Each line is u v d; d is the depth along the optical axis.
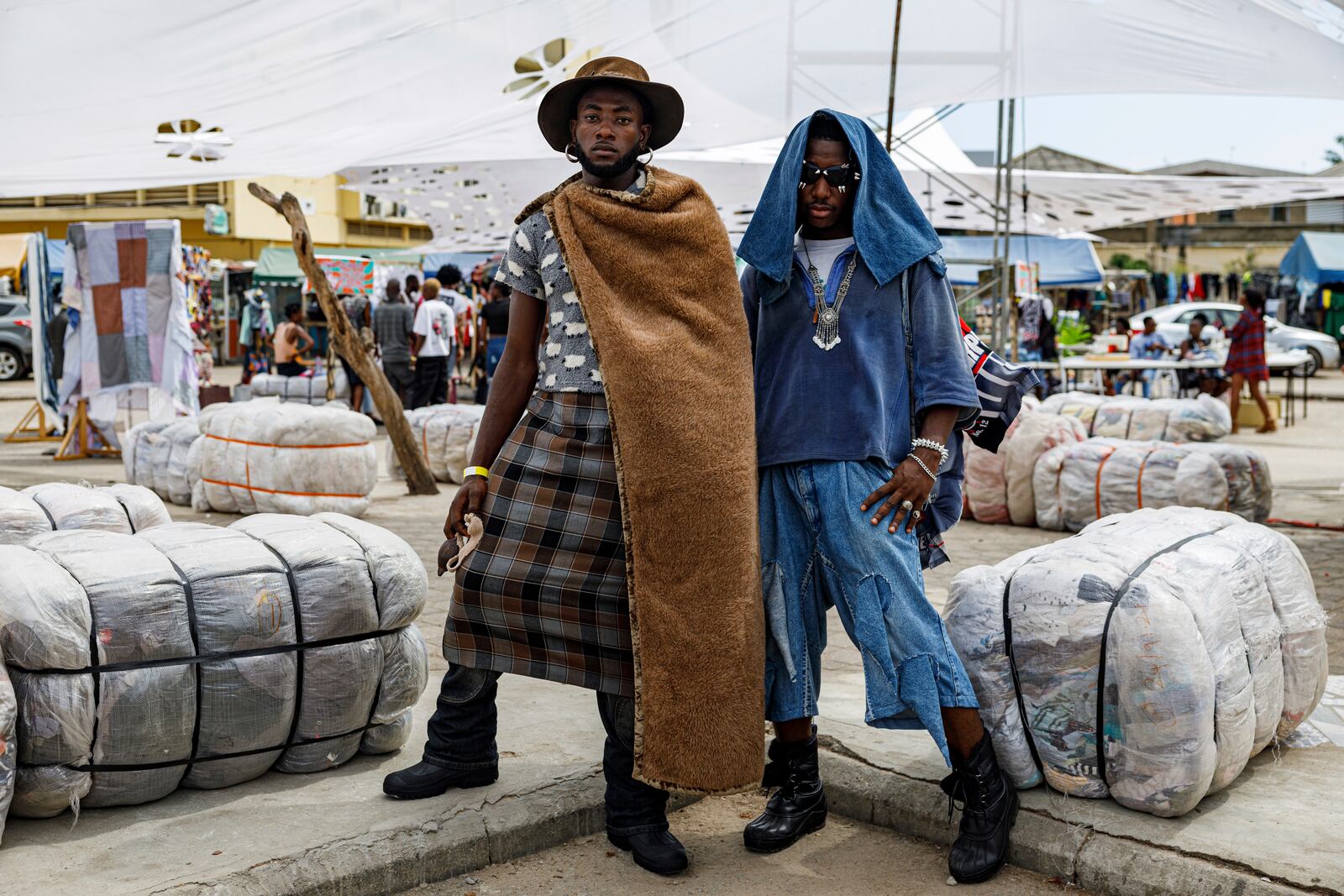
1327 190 12.62
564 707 3.92
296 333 15.63
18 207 29.69
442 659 4.59
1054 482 7.75
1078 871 2.82
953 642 3.06
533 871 2.96
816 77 6.98
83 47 5.02
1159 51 6.85
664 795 3.01
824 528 2.82
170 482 8.78
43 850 2.76
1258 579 3.26
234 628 3.04
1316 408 18.31
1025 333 17.03
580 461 2.76
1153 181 13.05
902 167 13.34
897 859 3.03
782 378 2.89
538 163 11.95
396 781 3.10
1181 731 2.82
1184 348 17.20
